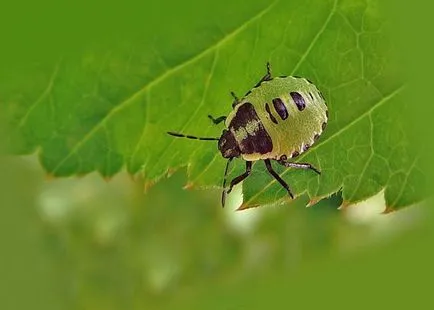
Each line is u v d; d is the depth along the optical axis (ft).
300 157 0.29
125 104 0.28
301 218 0.39
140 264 0.43
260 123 0.29
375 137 0.29
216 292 0.40
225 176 0.29
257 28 0.29
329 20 0.29
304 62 0.29
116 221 0.41
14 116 0.28
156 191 0.41
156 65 0.28
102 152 0.28
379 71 0.29
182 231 0.41
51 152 0.28
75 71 0.28
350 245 0.38
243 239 0.40
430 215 0.36
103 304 0.41
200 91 0.29
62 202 0.39
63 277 0.40
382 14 0.29
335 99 0.29
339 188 0.29
